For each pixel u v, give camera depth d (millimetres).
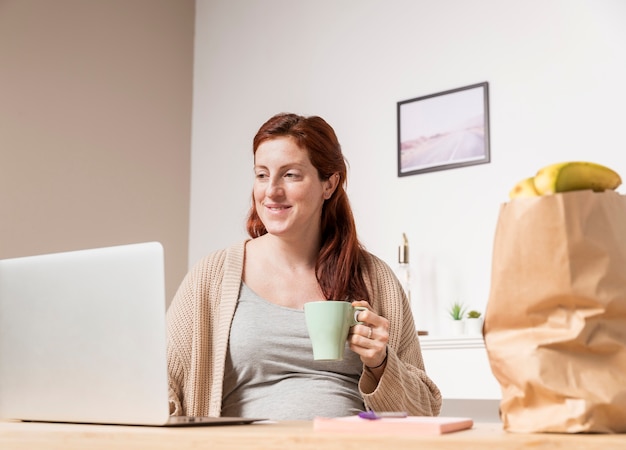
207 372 1551
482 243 2936
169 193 3725
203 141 3867
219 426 941
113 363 976
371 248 3219
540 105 2893
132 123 3582
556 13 2916
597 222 729
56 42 3277
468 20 3127
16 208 3016
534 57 2939
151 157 3656
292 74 3617
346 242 1630
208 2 4016
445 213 3047
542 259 738
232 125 3783
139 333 955
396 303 1614
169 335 1591
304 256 1628
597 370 724
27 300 1063
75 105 3320
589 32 2828
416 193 3135
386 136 3262
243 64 3807
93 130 3385
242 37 3838
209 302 1596
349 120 3389
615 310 728
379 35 3369
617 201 744
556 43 2896
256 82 3738
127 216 3482
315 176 1580
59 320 1029
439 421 812
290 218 1547
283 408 1457
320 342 1090
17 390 1075
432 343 2748
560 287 731
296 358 1512
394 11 3342
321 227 1665
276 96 3652
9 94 3057
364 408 1507
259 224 1736
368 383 1299
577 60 2840
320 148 1573
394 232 3166
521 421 743
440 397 1482
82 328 1006
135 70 3641
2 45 3053
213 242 3723
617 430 716
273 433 755
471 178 3004
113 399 974
